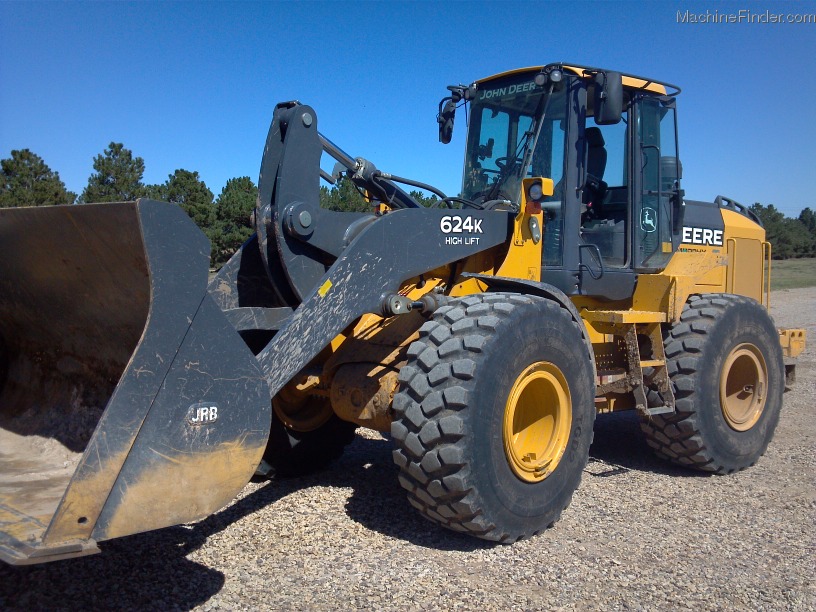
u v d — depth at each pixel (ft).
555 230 16.06
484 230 14.67
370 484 15.85
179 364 9.33
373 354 13.67
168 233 9.20
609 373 16.75
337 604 10.09
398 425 11.87
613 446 20.08
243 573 11.04
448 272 15.07
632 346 16.15
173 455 9.24
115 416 8.69
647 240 17.80
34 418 12.22
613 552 12.18
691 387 16.66
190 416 9.42
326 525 13.19
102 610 9.78
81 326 11.60
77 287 11.00
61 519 8.14
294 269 13.17
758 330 18.33
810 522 13.78
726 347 17.33
